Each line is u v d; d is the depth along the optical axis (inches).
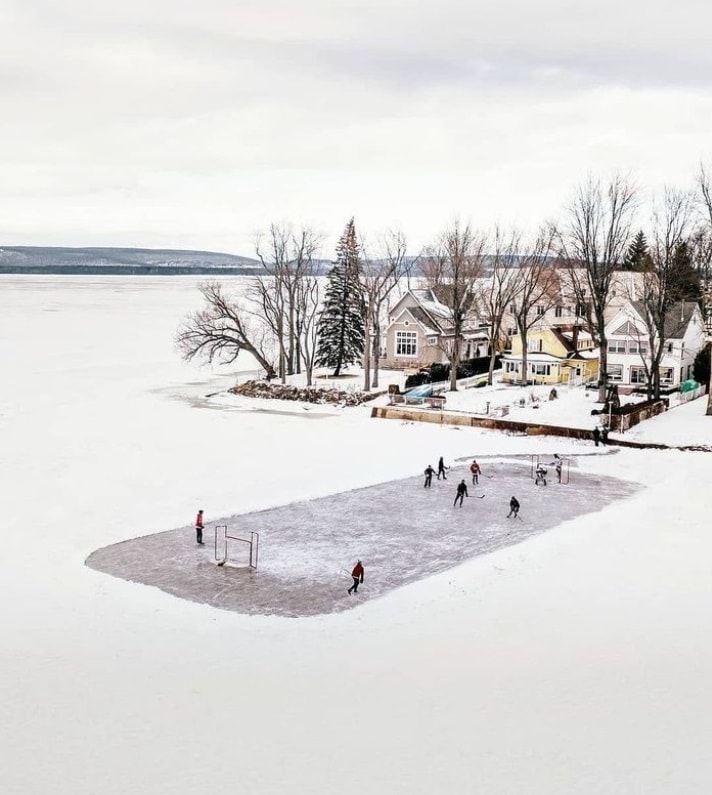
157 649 879.7
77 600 1037.2
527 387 2999.5
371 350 3681.1
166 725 703.1
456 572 1131.3
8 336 5802.2
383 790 598.9
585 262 2805.1
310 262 3607.3
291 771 626.2
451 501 1535.4
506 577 1104.8
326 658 853.8
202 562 1190.9
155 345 5290.4
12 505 1501.0
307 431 2313.0
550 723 700.0
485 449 2027.6
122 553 1232.2
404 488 1637.6
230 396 3063.5
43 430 2305.6
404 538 1307.8
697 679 781.3
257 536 1298.0
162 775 621.6
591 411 2372.0
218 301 3503.9
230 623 964.0
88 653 866.1
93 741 675.4
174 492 1601.9
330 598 1049.5
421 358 3521.2
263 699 754.2
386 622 963.3
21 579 1116.5
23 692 767.7
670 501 1480.1
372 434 2256.4
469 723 701.3
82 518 1418.6
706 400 2662.4
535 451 2000.5
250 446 2084.2
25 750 660.7
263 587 1090.7
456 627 938.1
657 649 853.8
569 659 835.4
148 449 2042.3
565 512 1450.5
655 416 2346.2
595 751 651.5
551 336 3230.8
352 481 1690.5
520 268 3326.8
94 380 3565.5
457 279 3102.9
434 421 2426.2
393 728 694.5
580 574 1105.4
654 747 657.6
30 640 901.2
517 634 909.2
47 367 4052.7
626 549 1208.8
